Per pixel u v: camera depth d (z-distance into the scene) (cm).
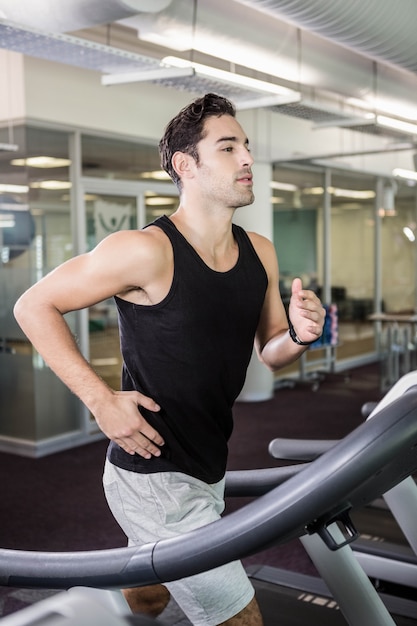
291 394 776
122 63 409
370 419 101
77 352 149
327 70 502
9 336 556
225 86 449
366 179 962
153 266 148
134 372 157
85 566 122
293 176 827
